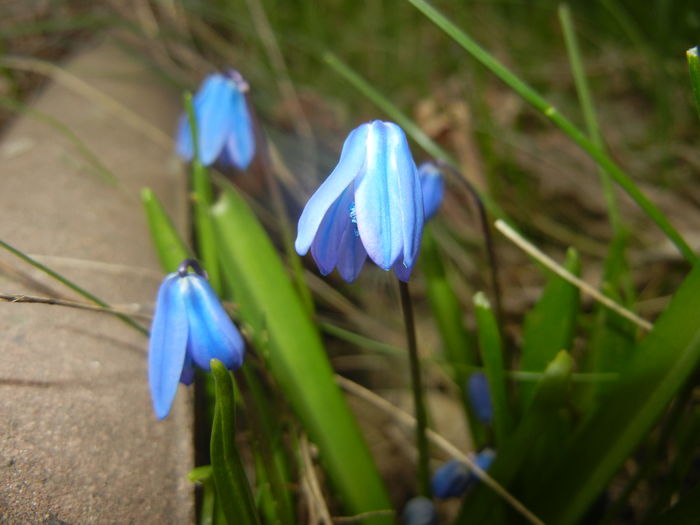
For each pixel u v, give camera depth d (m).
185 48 0.23
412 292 0.17
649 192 0.20
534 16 0.28
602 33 0.27
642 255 0.18
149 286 0.12
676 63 0.21
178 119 0.18
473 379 0.12
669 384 0.08
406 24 0.28
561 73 0.26
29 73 0.21
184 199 0.14
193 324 0.07
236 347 0.07
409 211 0.06
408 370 0.16
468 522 0.10
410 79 0.26
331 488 0.11
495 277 0.11
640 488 0.12
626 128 0.23
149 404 0.09
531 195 0.20
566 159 0.21
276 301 0.10
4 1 0.23
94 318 0.10
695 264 0.08
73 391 0.09
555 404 0.08
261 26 0.24
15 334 0.10
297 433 0.10
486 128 0.20
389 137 0.06
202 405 0.10
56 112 0.17
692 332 0.08
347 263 0.08
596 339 0.12
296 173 0.20
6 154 0.15
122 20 0.23
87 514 0.08
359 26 0.28
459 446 0.15
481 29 0.27
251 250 0.11
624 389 0.09
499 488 0.09
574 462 0.09
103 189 0.14
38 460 0.08
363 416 0.15
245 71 0.24
